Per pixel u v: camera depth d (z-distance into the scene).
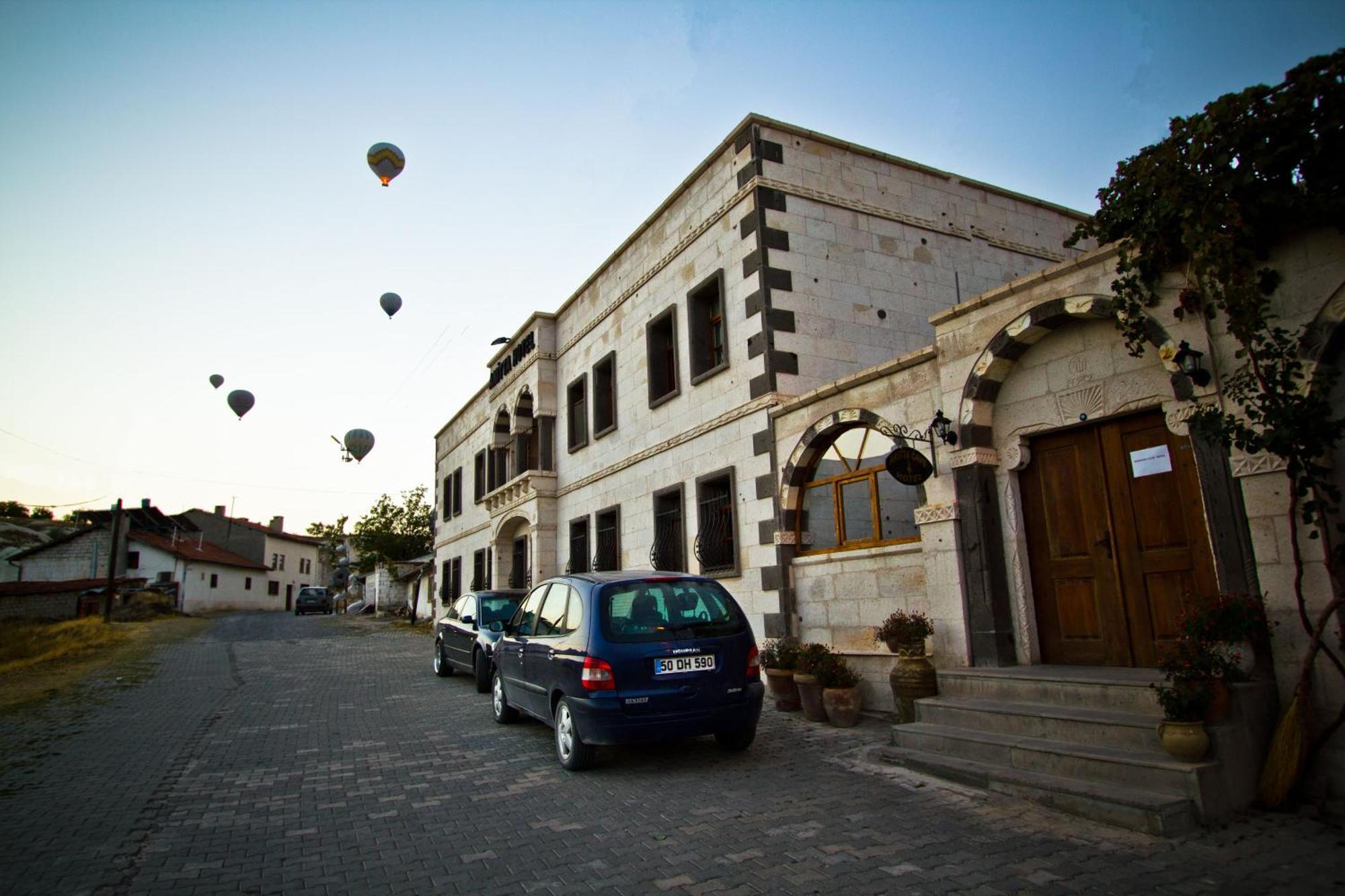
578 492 18.39
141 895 4.29
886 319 12.86
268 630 29.91
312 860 4.82
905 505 10.16
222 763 7.48
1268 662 5.48
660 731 6.56
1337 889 3.94
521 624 8.95
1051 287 7.34
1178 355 5.96
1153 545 6.84
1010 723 6.43
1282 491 5.48
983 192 14.80
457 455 31.55
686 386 13.88
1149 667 6.79
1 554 44.16
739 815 5.46
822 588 10.44
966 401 8.15
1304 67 5.10
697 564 13.08
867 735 8.01
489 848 4.98
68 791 6.49
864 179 13.31
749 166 12.38
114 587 34.66
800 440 10.88
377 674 15.02
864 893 4.09
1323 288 5.32
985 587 7.78
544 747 7.98
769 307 11.79
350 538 43.47
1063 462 7.65
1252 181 5.35
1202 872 4.21
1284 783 5.00
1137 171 6.11
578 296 19.14
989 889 4.09
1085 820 5.08
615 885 4.30
